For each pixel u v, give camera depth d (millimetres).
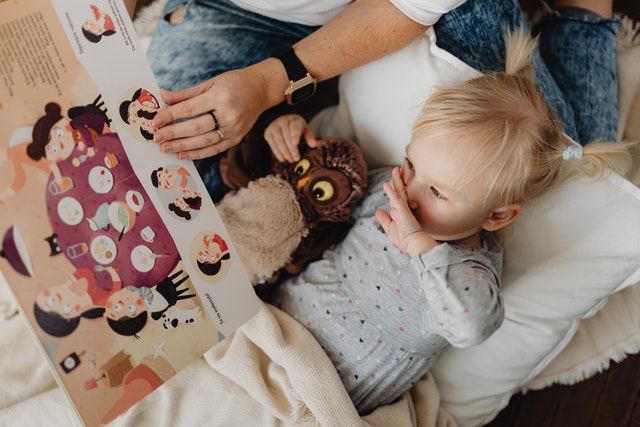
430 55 878
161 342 695
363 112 981
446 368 1026
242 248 901
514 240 921
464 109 759
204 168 1055
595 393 1204
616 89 1098
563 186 865
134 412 836
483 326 718
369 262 900
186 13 1025
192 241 730
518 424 1197
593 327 1174
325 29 862
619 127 1158
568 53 1072
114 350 660
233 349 881
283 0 954
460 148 749
